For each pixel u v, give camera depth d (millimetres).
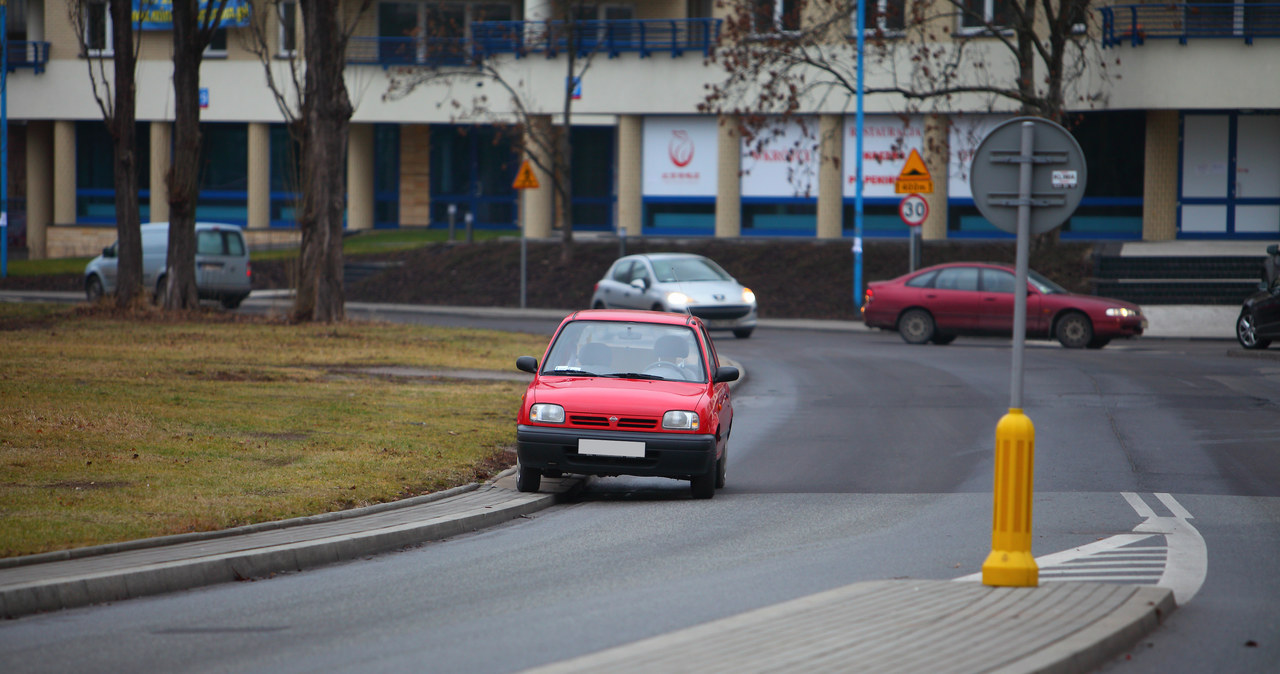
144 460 43312
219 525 34969
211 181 189000
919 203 113625
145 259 128500
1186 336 108812
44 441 45438
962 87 122875
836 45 150750
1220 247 128250
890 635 24203
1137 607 26422
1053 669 22125
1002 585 28766
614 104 160375
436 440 51562
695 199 159375
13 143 199375
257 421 53250
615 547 35562
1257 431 57875
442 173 183500
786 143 155625
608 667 22172
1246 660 23906
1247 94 129500
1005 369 83500
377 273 149500
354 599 28984
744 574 31562
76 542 31828
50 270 163375
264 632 25797
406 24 176500
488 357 84500
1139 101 132625
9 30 189125
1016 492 28859
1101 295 117812
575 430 42875
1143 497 42844
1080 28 138625
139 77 183875
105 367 69750
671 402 43375
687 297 102375
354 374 73312
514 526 39219
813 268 133750
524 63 164750
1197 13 130375
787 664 22203
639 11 166375
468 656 23781
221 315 106812
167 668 23078
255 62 177000
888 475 48625
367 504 39625
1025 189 29938
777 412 66750
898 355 93312
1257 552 33969
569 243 144125
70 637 25359
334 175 103000
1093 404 67000
